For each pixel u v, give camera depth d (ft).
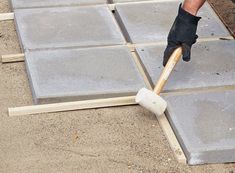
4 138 10.34
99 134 10.46
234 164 9.98
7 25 13.57
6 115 10.84
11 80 11.77
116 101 11.03
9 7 14.28
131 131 10.55
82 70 11.63
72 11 13.56
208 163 9.96
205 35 12.94
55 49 12.23
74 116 10.84
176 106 10.82
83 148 10.16
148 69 11.68
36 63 11.76
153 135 10.48
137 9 13.73
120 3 13.98
